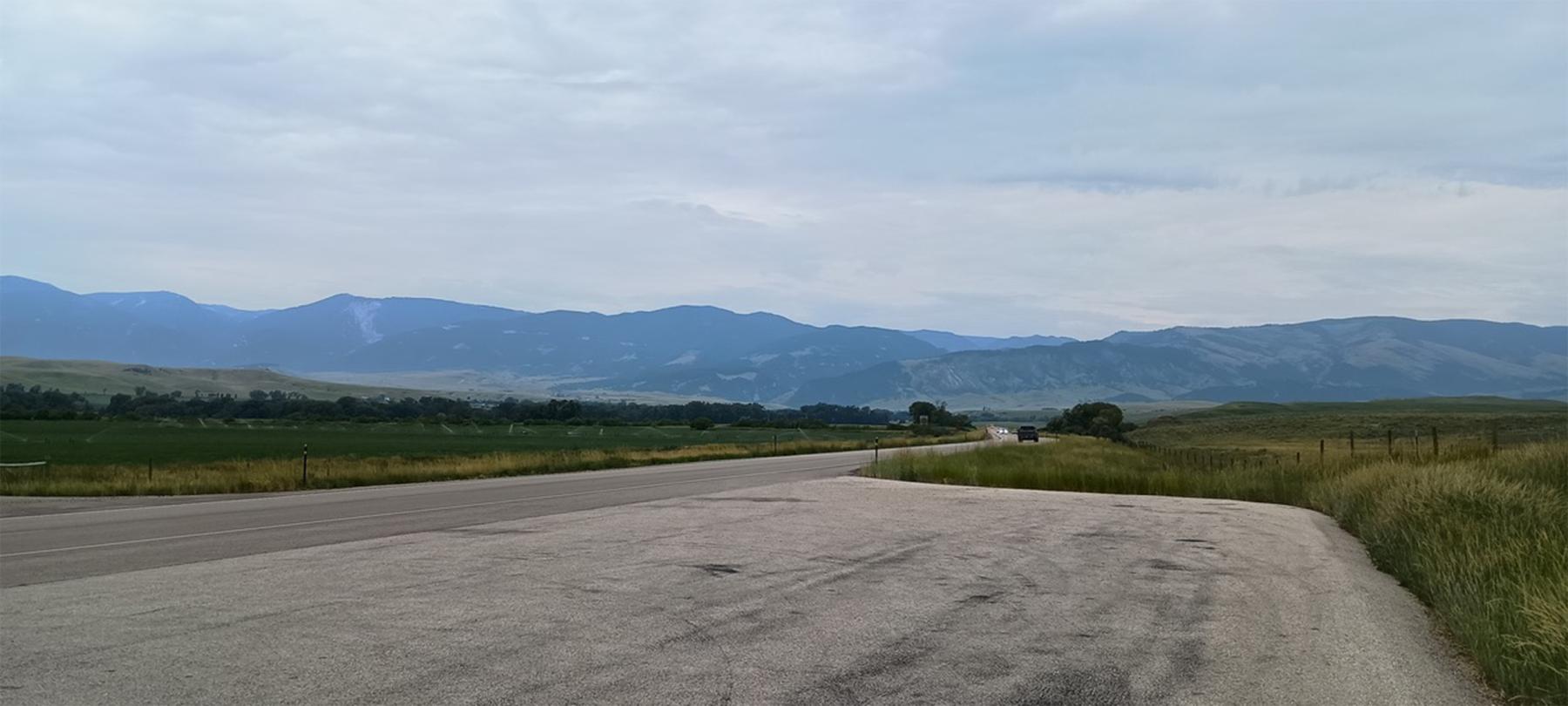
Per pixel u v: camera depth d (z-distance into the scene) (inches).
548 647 318.7
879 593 418.3
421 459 1711.4
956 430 5113.2
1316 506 920.3
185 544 576.4
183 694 267.3
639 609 377.7
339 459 1680.6
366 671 289.0
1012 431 6077.8
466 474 1450.5
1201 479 1106.1
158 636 330.6
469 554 520.7
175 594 404.5
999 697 271.7
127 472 1309.1
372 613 368.5
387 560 498.6
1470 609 357.4
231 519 741.9
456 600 394.0
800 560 505.4
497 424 5895.7
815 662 305.0
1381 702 279.3
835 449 2792.8
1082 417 5246.1
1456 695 288.0
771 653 314.5
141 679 280.8
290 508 840.9
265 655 306.2
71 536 622.5
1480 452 1064.8
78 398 6879.9
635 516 735.7
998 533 639.1
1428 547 480.4
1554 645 287.3
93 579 444.1
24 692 268.7
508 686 274.8
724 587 425.4
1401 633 366.0
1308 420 5413.4
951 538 611.5
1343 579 486.3
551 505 858.1
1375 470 879.7
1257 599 425.4
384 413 6471.5
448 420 5876.0
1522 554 412.8
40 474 1238.3
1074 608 395.5
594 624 351.6
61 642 323.6
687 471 1601.9
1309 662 318.7
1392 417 5290.4
